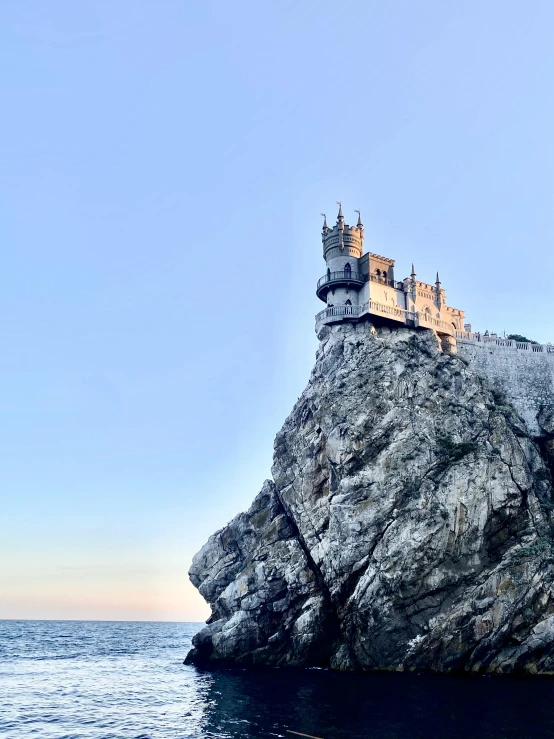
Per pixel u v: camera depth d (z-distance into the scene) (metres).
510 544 61.56
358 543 62.66
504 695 46.44
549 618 57.44
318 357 80.56
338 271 80.88
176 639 166.12
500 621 57.25
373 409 68.56
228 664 69.88
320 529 68.12
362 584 61.16
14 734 39.47
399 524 61.75
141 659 93.44
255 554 74.06
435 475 64.56
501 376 78.62
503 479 63.31
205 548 85.69
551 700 44.34
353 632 62.03
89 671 75.44
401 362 72.31
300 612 68.31
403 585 59.69
